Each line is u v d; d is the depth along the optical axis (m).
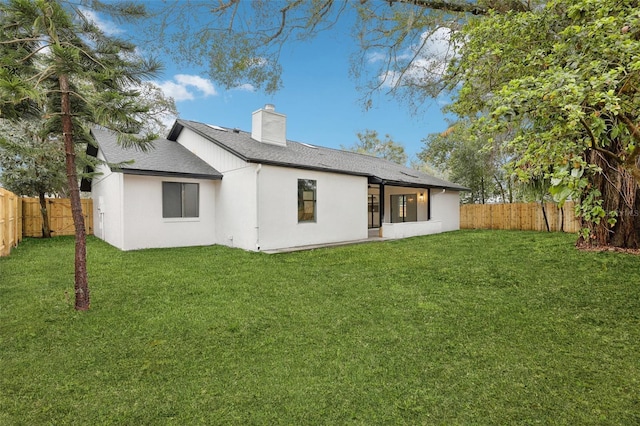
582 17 2.63
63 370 3.10
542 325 4.03
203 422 2.40
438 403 2.59
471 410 2.50
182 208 10.64
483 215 17.48
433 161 22.27
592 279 5.63
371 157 19.22
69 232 13.63
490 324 4.10
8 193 8.79
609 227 7.61
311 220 11.09
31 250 9.38
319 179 11.24
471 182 20.14
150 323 4.20
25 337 3.77
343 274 6.77
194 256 8.66
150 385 2.87
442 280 6.15
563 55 2.72
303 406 2.58
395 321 4.28
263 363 3.24
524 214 15.71
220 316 4.46
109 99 4.26
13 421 2.41
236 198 10.27
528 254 7.93
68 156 4.58
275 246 9.98
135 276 6.50
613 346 3.45
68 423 2.40
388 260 8.06
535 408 2.50
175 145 12.72
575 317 4.23
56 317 4.35
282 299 5.19
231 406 2.58
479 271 6.63
